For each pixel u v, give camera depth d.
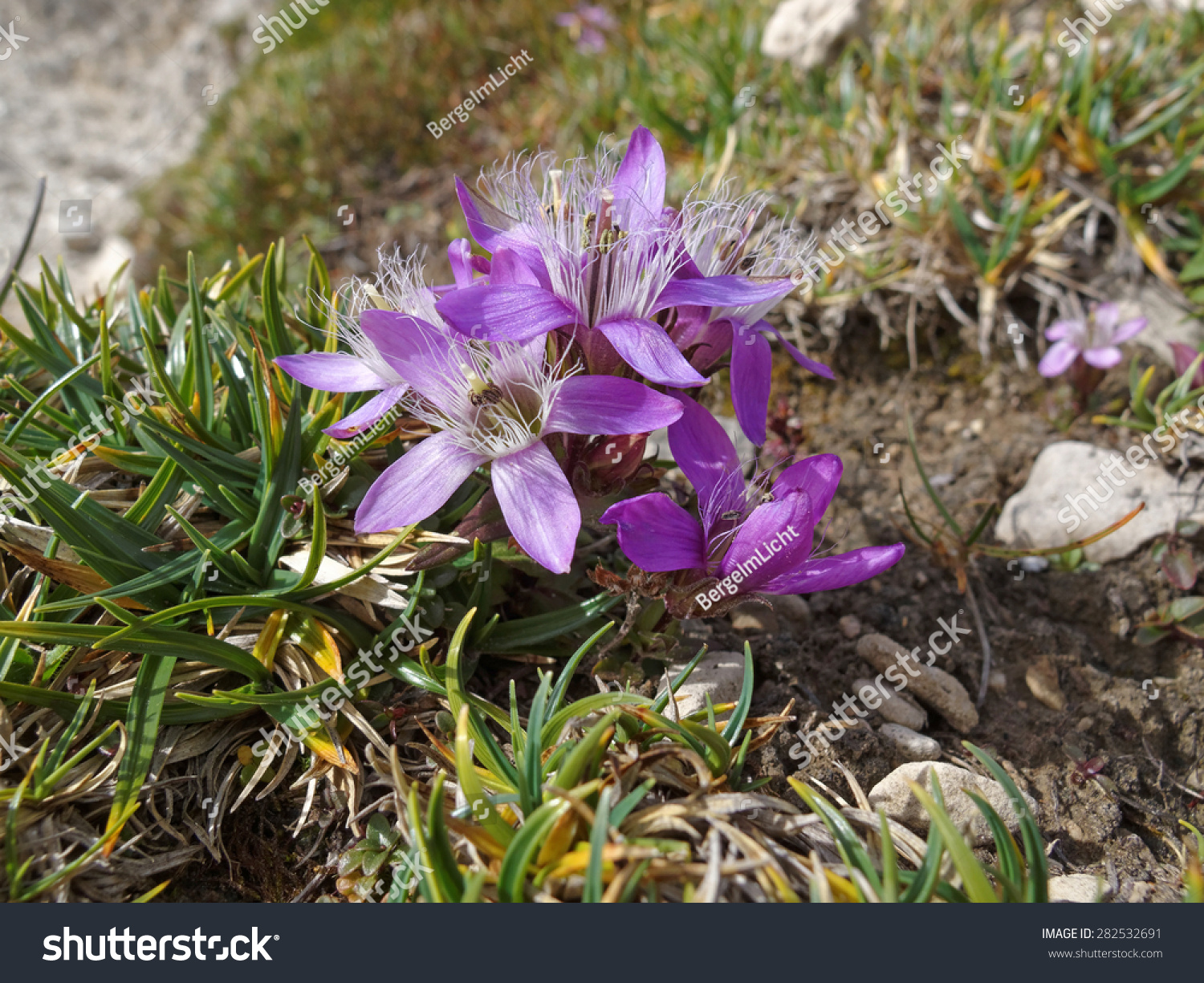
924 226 0.17
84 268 0.32
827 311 0.17
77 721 0.10
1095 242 0.17
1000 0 0.23
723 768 0.10
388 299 0.11
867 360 0.17
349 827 0.10
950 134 0.18
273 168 0.27
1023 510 0.14
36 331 0.13
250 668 0.11
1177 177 0.16
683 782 0.10
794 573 0.10
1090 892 0.10
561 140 0.22
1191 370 0.14
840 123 0.19
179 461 0.11
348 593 0.11
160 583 0.10
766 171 0.19
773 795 0.11
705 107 0.21
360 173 0.26
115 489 0.12
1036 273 0.17
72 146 0.39
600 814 0.09
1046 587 0.14
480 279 0.11
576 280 0.10
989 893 0.09
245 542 0.11
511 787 0.10
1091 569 0.14
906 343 0.17
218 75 0.40
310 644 0.11
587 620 0.11
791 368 0.17
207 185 0.29
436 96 0.26
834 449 0.15
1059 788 0.11
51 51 0.43
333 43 0.32
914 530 0.14
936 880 0.09
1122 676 0.13
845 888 0.09
